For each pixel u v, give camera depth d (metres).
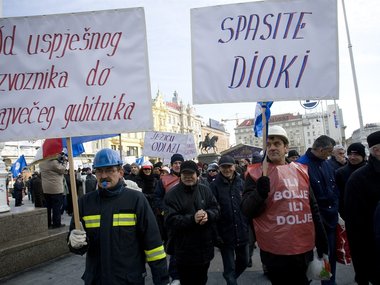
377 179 2.88
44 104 2.83
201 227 3.36
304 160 3.85
